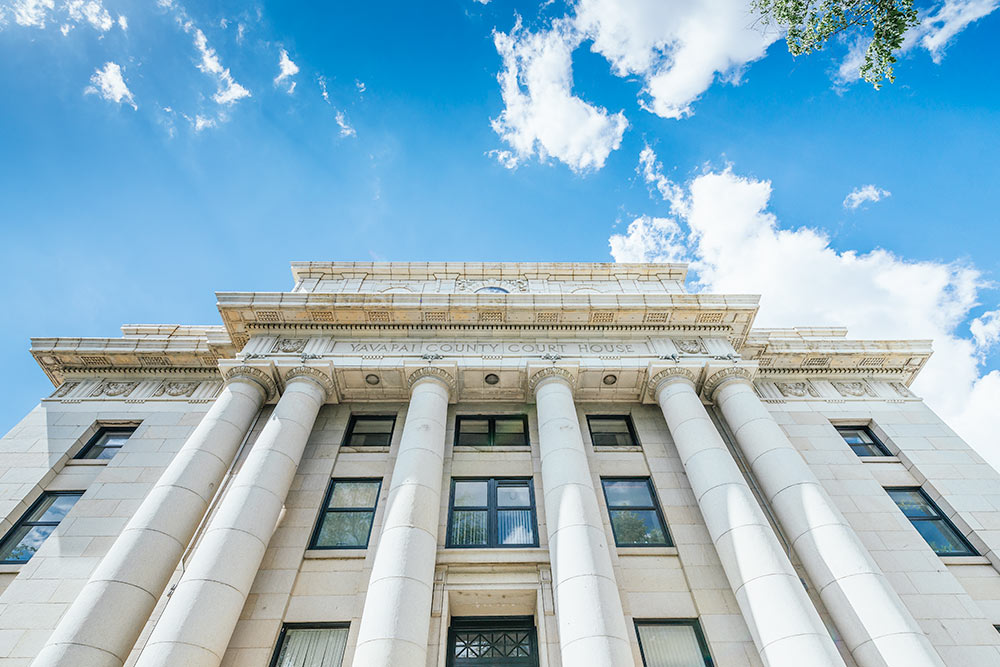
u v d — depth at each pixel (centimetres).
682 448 1670
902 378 2302
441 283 2420
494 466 1764
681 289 2414
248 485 1470
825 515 1388
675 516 1611
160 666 1080
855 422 2092
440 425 1748
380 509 1617
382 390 1958
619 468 1777
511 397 1997
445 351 2003
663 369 1911
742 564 1308
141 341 2183
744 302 2053
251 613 1354
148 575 1261
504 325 2070
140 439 1912
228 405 1733
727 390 1856
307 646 1316
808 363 2248
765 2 1358
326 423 1919
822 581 1310
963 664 1300
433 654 1277
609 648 1112
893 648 1134
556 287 2397
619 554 1507
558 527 1390
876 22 1240
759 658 1268
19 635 1362
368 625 1182
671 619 1368
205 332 2350
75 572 1506
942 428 2034
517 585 1416
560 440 1638
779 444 1611
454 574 1442
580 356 1973
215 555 1290
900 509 1758
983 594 1492
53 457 1862
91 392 2130
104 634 1138
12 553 1606
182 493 1437
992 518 1688
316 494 1662
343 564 1470
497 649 1370
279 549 1502
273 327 2058
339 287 2394
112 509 1675
